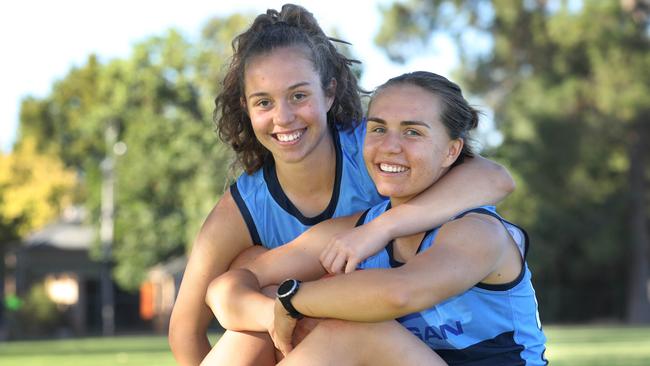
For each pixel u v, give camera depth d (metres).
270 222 4.05
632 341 21.92
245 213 4.04
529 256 38.56
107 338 33.81
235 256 4.07
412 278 3.19
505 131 37.38
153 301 44.09
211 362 3.67
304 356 3.29
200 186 38.78
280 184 4.04
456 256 3.25
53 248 44.06
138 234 41.97
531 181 36.97
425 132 3.49
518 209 37.50
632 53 35.62
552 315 42.56
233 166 4.31
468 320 3.40
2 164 42.12
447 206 3.54
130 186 41.53
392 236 3.49
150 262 42.41
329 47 4.07
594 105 37.00
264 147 4.08
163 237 41.94
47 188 42.88
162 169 40.53
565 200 38.94
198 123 40.53
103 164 44.66
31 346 25.36
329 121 4.13
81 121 49.31
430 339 3.47
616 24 35.59
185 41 42.28
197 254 4.04
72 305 44.28
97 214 44.41
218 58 40.91
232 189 4.11
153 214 41.75
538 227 38.38
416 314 3.45
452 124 3.53
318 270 3.79
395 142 3.50
